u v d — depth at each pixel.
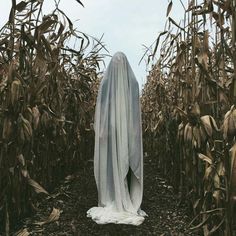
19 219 5.35
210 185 4.25
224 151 3.78
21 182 4.99
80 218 5.63
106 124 5.18
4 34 4.72
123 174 5.05
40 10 4.77
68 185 7.72
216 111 4.43
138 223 4.73
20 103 4.73
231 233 3.80
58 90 6.18
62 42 5.95
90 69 9.75
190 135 4.79
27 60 4.93
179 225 5.37
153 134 10.27
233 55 3.71
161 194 7.16
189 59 5.36
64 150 8.08
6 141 4.65
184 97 5.43
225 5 3.68
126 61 5.32
